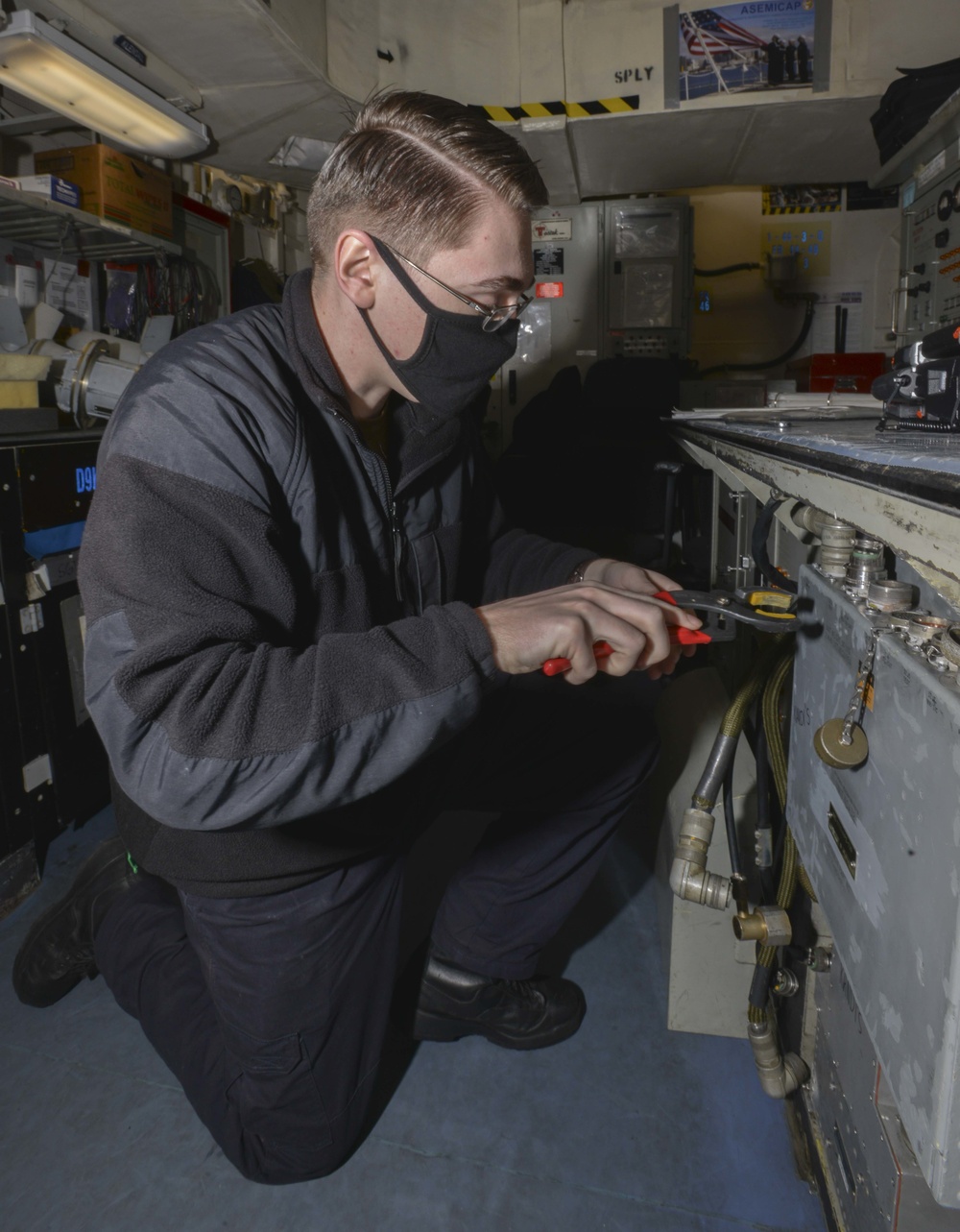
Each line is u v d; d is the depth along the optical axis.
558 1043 1.27
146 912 1.21
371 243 0.76
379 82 2.79
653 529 3.33
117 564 0.65
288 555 0.82
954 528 0.48
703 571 2.81
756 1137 1.11
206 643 0.65
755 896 1.19
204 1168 1.08
